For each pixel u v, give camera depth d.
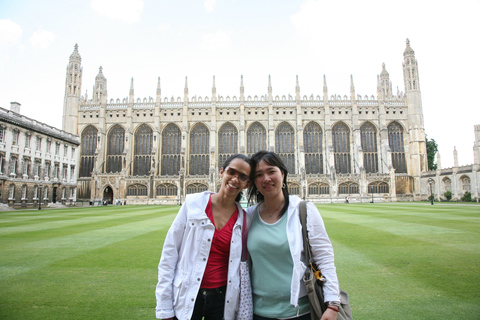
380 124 79.38
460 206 43.16
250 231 4.50
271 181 4.37
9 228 20.80
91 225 22.59
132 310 7.07
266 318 4.08
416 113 79.62
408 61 81.69
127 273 9.87
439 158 72.62
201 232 4.31
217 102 82.88
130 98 81.31
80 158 81.06
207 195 4.65
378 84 81.06
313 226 4.13
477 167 60.00
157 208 50.22
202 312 4.21
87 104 83.31
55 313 6.89
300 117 79.56
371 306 7.07
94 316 6.74
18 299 7.70
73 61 82.88
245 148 79.25
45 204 58.03
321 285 3.97
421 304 7.15
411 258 11.33
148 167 80.69
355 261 11.02
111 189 82.06
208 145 81.44
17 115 53.75
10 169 51.22
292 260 4.14
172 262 4.29
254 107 81.75
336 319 3.75
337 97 86.38
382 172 77.88
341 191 74.12
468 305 7.06
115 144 82.12
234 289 4.20
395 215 28.27
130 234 17.86
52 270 10.19
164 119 81.62
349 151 80.62
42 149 59.22
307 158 80.62
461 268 9.96
